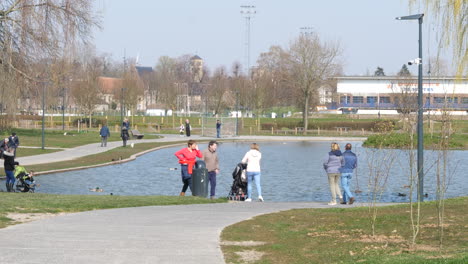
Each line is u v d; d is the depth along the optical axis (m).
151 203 21.19
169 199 22.39
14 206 19.12
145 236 14.43
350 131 98.50
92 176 35.22
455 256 11.55
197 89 198.00
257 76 139.62
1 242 13.35
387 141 43.03
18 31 46.03
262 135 91.50
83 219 17.14
